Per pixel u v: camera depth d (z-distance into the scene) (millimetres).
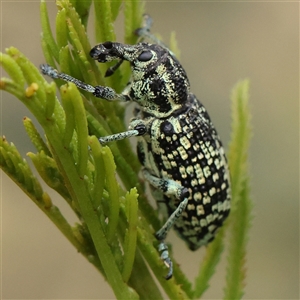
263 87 245
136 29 134
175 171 141
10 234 220
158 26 259
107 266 127
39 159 126
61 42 128
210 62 251
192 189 141
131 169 132
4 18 247
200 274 133
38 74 123
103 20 131
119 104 134
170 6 267
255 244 213
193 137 141
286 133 234
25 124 126
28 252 219
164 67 140
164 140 141
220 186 141
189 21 263
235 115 136
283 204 219
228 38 258
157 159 142
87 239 128
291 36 259
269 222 217
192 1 268
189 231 142
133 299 127
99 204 125
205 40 257
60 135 124
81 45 129
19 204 229
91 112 131
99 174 125
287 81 246
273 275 204
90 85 130
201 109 143
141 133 140
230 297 133
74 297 210
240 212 134
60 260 221
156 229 134
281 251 210
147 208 133
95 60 131
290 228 214
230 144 136
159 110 141
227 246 135
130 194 125
